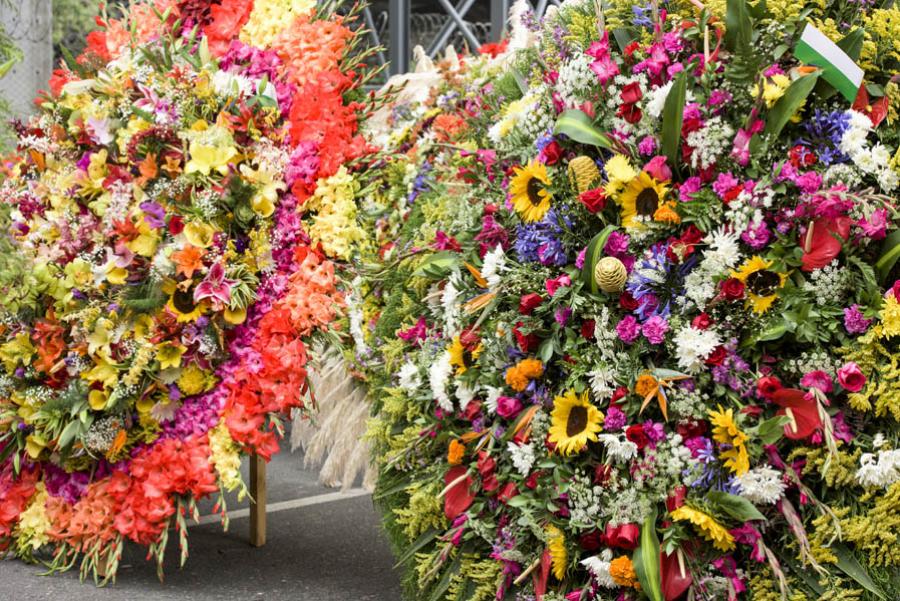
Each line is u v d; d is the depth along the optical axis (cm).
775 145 188
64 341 269
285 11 275
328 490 394
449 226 247
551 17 233
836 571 177
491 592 204
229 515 355
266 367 257
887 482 174
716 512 177
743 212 182
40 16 615
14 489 277
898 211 184
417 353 234
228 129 261
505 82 273
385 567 293
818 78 189
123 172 265
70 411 262
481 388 209
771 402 180
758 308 181
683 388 183
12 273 262
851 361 178
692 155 188
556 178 204
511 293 203
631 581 183
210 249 257
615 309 193
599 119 203
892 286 181
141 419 260
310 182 260
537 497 196
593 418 188
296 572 286
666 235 190
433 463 225
